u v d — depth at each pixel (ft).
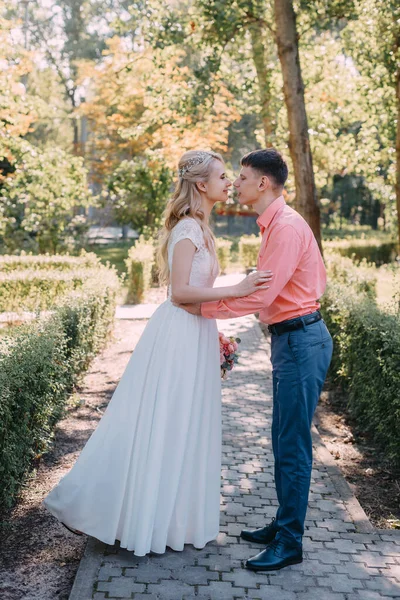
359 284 34.73
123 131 48.37
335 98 48.52
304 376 9.80
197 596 9.05
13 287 36.52
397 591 9.40
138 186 67.26
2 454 11.59
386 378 15.39
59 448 15.97
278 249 9.61
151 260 49.57
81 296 22.18
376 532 11.38
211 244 10.34
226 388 22.17
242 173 10.08
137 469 9.99
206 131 54.70
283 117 46.75
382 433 15.89
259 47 43.75
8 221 62.34
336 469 14.44
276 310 9.97
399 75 38.63
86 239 82.69
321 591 9.34
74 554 10.64
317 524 11.63
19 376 12.39
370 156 49.78
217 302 9.89
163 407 10.00
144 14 39.42
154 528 10.02
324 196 109.91
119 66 71.87
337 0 36.24
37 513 12.20
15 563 10.33
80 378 21.89
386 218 107.34
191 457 10.25
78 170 63.57
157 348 10.21
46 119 134.41
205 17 36.81
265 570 9.83
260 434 17.13
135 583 9.32
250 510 12.17
